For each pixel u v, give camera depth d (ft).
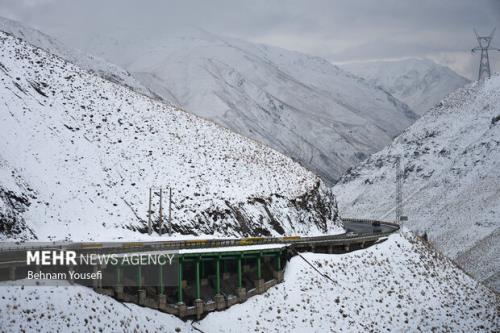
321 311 249.14
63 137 331.36
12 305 179.83
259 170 377.71
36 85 360.07
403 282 295.69
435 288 304.50
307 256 277.03
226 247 250.78
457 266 355.97
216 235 311.06
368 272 288.30
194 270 247.91
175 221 305.12
